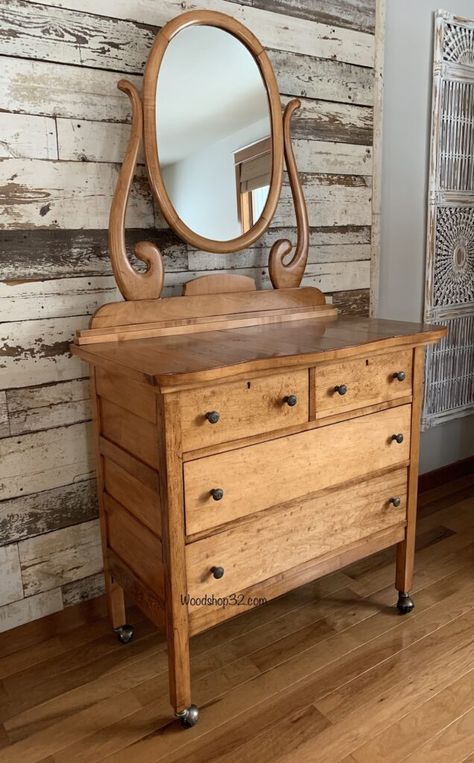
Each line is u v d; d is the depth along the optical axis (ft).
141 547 4.63
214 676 5.01
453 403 8.75
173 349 4.59
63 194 5.15
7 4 4.65
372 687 4.85
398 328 5.43
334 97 6.56
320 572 5.04
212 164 5.55
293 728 4.46
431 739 4.33
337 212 6.88
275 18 5.98
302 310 6.16
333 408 4.75
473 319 8.73
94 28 5.04
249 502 4.41
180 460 3.98
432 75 7.47
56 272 5.23
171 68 5.22
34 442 5.40
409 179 7.58
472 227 8.35
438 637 5.45
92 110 5.16
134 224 5.51
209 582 4.33
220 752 4.28
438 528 7.50
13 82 4.78
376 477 5.25
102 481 5.14
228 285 5.82
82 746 4.36
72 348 4.93
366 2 6.61
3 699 4.83
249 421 4.26
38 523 5.54
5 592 5.47
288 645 5.39
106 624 5.79
